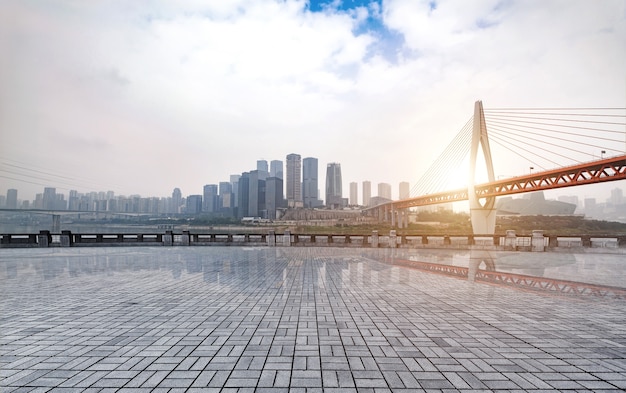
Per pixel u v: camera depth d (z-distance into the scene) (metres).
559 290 9.65
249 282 10.74
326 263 15.87
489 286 10.20
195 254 19.91
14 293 9.07
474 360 4.72
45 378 4.14
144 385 3.97
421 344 5.32
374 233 25.69
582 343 5.42
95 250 22.14
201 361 4.64
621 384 4.07
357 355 4.87
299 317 6.80
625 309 7.55
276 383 4.02
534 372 4.37
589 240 23.59
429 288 9.87
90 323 6.38
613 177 42.19
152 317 6.79
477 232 57.69
